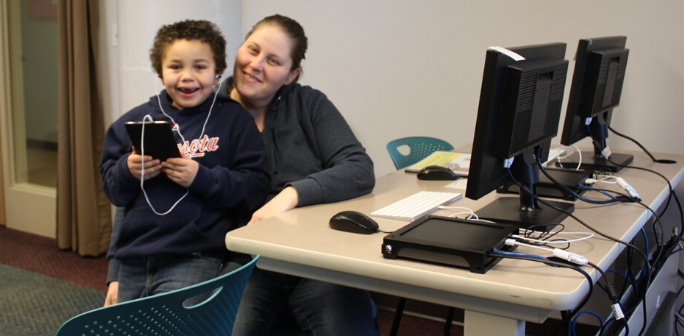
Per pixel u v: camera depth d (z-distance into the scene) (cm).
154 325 92
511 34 244
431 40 260
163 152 136
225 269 148
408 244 100
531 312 89
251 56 162
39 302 262
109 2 307
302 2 286
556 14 235
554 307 84
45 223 355
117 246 148
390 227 123
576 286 87
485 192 114
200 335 101
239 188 150
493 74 106
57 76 331
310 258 106
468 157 204
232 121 159
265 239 114
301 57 171
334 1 278
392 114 275
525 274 93
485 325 95
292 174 165
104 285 282
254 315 137
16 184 367
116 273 152
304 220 129
